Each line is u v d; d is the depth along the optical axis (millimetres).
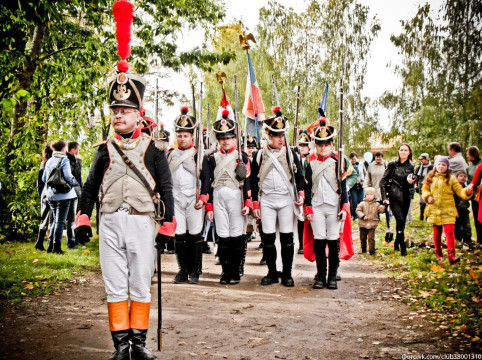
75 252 8852
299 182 6621
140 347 3631
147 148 3748
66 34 12016
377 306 5430
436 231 7820
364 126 34250
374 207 9227
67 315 4984
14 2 7113
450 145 10258
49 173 8352
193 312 5191
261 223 6746
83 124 11531
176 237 6809
